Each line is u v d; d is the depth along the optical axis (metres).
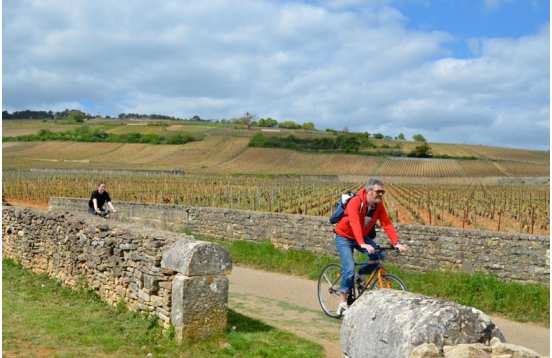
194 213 18.03
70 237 10.30
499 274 10.54
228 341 6.75
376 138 131.88
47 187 44.84
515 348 3.26
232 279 11.54
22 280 10.99
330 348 6.68
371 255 7.62
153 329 7.04
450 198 40.00
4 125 153.62
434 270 11.20
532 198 42.78
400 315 3.49
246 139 121.44
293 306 9.02
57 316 7.85
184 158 107.88
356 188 53.03
